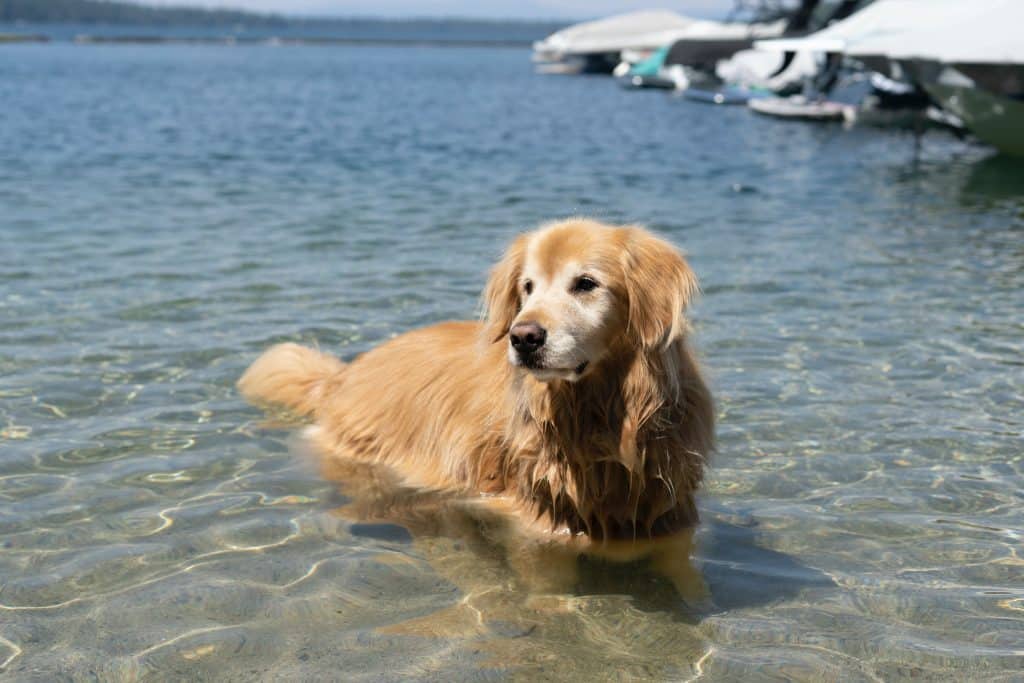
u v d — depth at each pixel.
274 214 4.44
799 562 1.71
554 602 1.61
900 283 3.12
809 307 2.85
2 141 7.64
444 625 1.56
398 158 6.96
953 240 3.91
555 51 30.75
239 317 2.73
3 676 1.45
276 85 19.59
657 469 1.78
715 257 3.56
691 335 1.89
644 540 1.80
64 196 4.88
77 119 10.07
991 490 1.89
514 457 1.86
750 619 1.57
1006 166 6.58
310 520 1.82
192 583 1.63
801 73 12.79
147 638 1.52
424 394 2.03
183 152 7.11
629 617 1.58
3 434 2.06
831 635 1.53
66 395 2.23
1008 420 2.14
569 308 1.74
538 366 1.71
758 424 2.13
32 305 2.78
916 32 7.10
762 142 8.37
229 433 2.11
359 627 1.55
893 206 4.86
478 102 14.38
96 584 1.63
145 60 38.94
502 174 6.14
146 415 2.16
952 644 1.51
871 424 2.13
